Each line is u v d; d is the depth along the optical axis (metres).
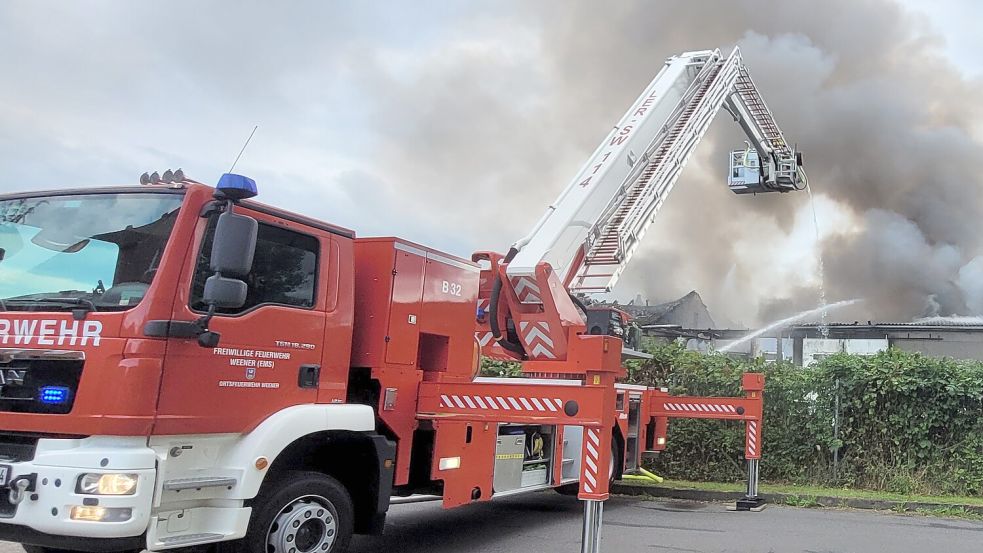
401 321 6.30
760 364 11.77
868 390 10.83
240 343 4.91
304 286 5.49
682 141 11.66
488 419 6.00
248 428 4.96
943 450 10.49
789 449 11.30
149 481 4.27
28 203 5.11
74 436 4.34
